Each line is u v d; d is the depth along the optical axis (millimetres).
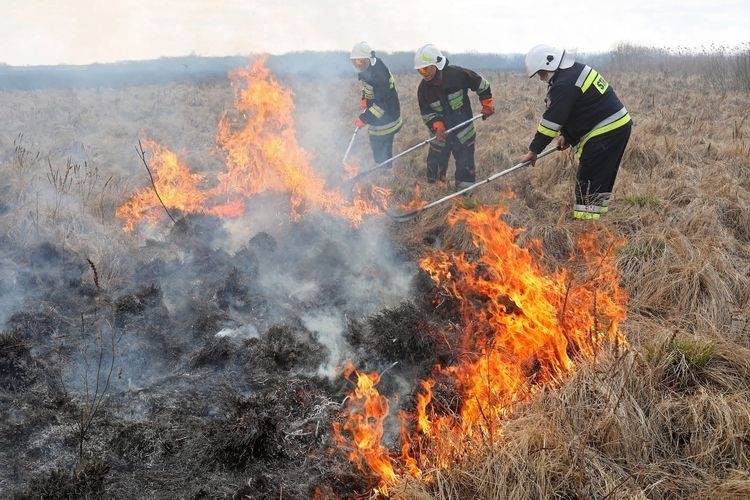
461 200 5852
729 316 3695
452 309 4105
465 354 3543
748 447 2520
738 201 5320
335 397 3240
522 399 3035
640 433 2648
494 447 2598
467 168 6449
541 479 2416
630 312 3900
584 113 4898
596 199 5066
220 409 3129
